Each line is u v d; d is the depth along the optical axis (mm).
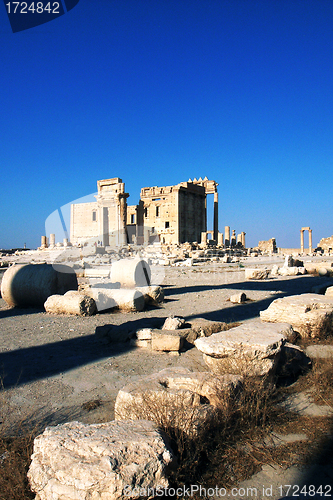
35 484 2445
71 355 6000
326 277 19172
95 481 2262
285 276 20484
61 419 3752
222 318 8406
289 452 3182
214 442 3312
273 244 62156
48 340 6926
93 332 7457
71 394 4418
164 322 7238
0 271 23922
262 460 3088
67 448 2559
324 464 3012
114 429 2812
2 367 5465
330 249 61688
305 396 4316
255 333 5027
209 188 68250
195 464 2902
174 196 59688
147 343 6355
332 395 4188
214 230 67250
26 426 3582
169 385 3965
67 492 2260
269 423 3643
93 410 3949
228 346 4551
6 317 9297
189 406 3318
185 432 3070
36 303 10648
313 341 6406
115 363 5555
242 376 4035
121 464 2383
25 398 4305
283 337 4801
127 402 3576
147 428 2840
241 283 16484
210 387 3695
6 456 2947
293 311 6758
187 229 62406
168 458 2557
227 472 2945
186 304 10586
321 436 3379
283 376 4844
